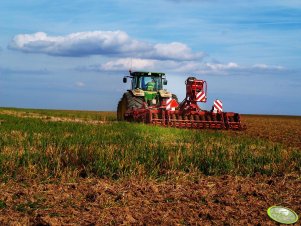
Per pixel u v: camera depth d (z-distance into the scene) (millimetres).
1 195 6332
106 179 7676
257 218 5715
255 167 9094
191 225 5359
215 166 8875
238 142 13242
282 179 8188
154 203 6234
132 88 25016
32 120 20391
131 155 8898
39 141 10414
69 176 7598
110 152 8984
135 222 5355
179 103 23750
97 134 13227
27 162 8133
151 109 20875
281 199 6660
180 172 8320
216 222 5473
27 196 6340
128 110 23688
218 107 21500
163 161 8953
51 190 6711
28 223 5223
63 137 11312
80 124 18016
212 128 21125
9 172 7645
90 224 5238
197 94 21344
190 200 6500
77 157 8547
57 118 26172
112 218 5477
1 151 9086
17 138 11398
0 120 20203
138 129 16094
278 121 41531
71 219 5402
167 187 7258
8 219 5320
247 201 6504
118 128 16219
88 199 6316
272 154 10281
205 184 7637
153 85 24500
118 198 6359
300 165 9391
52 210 5730
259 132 21156
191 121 20609
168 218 5562
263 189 7309
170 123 20328
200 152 9711
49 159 8422
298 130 24109
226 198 6531
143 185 7262
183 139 13594
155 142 12000
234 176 8461
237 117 21703
